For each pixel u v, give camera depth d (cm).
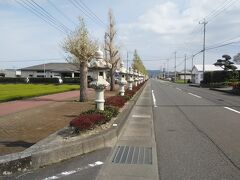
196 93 3169
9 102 1806
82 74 1864
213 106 1817
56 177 560
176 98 2467
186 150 755
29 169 599
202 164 639
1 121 1075
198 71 7350
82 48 1784
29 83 5303
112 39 3141
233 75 4872
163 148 778
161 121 1228
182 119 1280
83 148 719
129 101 1806
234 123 1172
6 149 679
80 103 1753
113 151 749
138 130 1038
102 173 584
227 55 5644
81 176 566
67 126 932
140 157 698
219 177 561
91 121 843
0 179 547
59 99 2041
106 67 1071
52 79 5500
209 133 970
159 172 590
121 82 1962
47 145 680
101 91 1052
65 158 670
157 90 3784
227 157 691
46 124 1012
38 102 1811
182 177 562
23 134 846
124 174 580
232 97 2592
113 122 991
